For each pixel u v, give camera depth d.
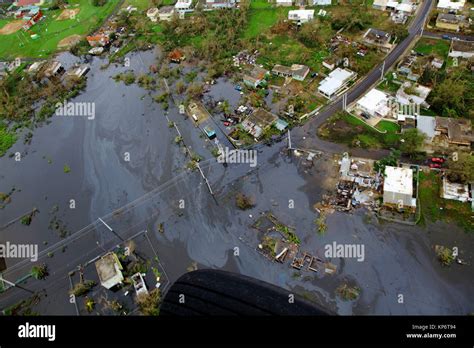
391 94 68.88
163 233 56.06
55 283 53.03
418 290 45.50
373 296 45.62
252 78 75.50
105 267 50.97
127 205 60.72
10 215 63.44
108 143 71.81
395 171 55.44
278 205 56.31
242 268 50.62
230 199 58.31
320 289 47.12
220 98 75.56
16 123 80.88
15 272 55.16
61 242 57.84
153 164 66.06
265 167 61.62
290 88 73.94
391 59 75.56
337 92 71.00
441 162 56.53
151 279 51.34
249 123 67.69
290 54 81.75
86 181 66.06
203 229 55.53
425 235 49.94
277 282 48.56
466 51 71.56
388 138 61.75
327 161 60.44
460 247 48.22
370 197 54.81
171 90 79.56
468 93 65.50
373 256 49.09
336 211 54.25
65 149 72.88
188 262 52.38
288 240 52.19
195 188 60.78
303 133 65.38
